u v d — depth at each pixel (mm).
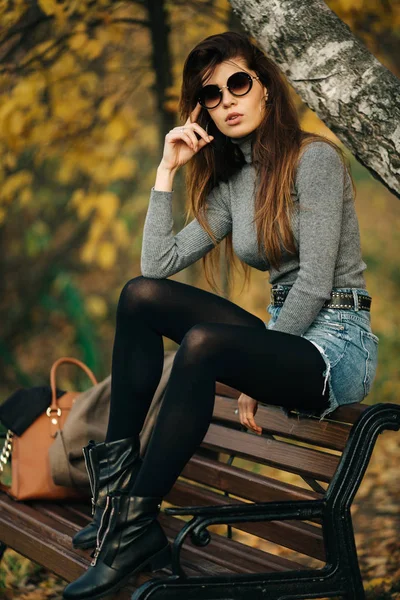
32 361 10148
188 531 2502
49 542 3174
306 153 3000
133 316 3098
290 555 4773
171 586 2512
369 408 2832
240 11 3223
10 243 10383
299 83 3143
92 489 3053
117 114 6082
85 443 3742
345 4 5395
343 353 2930
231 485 3416
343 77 3059
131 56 6285
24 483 3793
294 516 2680
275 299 3207
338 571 2746
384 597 3863
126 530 2701
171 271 3373
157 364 3105
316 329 3010
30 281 10414
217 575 2605
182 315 3111
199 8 5988
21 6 5418
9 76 5770
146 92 7426
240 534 5148
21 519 3588
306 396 2895
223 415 3674
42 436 3869
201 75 3158
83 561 2898
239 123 3133
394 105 2990
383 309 10164
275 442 3260
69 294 8742
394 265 11094
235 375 2775
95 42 5848
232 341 2730
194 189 3441
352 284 3066
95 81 6113
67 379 9516
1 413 3932
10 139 5836
